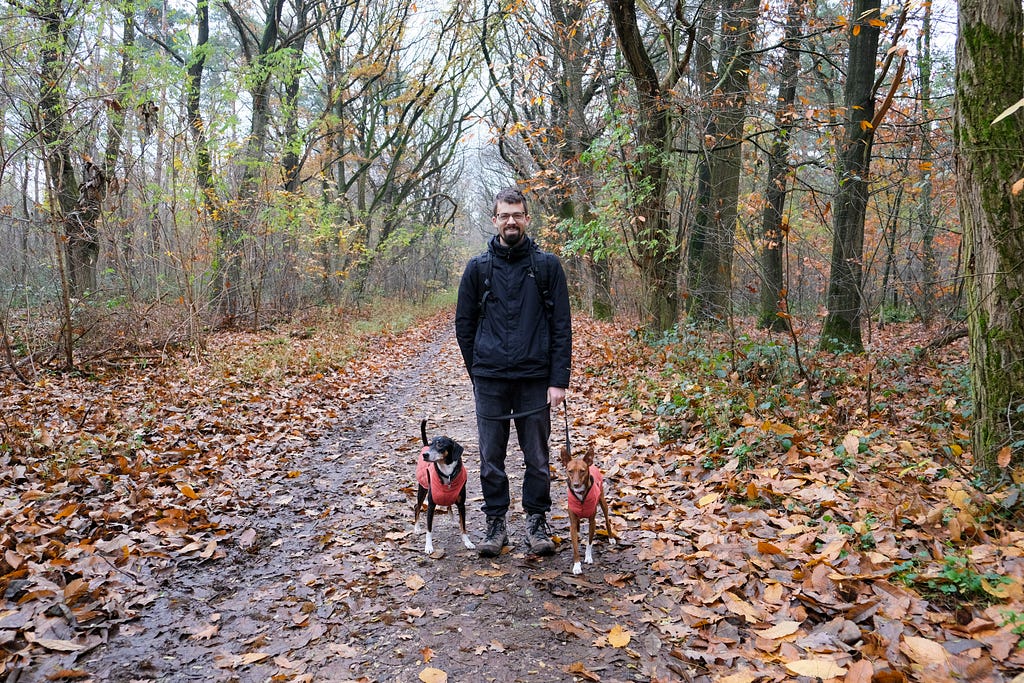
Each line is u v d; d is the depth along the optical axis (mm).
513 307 4281
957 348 10906
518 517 5125
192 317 12680
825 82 15312
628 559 4223
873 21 7402
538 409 4297
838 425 6121
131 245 11938
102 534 4562
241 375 10898
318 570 4281
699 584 3730
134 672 3129
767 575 3715
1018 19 4258
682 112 11234
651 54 16812
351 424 8930
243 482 6133
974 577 3312
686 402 6902
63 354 10562
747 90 12922
